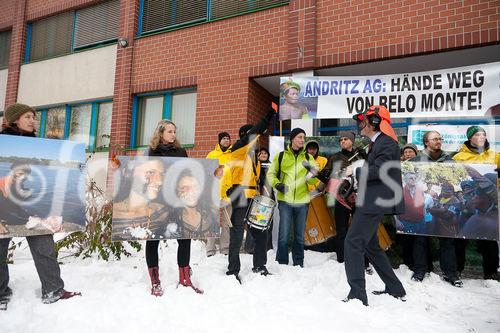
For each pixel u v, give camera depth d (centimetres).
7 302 306
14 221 305
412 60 606
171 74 785
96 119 906
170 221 343
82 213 331
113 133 830
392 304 332
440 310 325
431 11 571
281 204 486
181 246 354
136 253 508
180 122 798
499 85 479
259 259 420
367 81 545
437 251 491
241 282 389
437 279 433
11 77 1024
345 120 699
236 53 719
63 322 269
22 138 319
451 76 502
